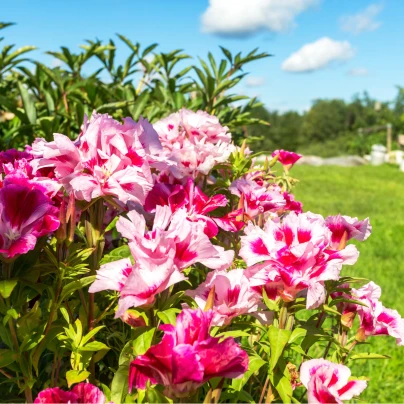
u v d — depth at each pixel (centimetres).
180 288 216
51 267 180
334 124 7912
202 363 126
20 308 181
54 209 172
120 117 395
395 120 5156
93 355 198
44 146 185
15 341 176
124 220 155
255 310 178
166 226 163
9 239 160
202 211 203
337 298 194
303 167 2823
